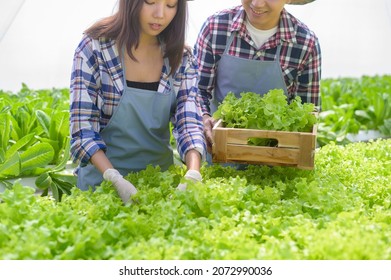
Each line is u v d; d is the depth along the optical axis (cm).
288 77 344
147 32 276
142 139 299
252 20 316
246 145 292
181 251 201
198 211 248
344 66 1137
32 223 221
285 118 299
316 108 351
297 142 287
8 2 634
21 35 958
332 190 277
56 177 356
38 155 351
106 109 293
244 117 302
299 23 338
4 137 384
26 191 243
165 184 266
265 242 223
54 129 403
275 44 335
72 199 250
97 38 286
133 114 294
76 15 930
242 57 341
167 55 293
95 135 280
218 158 297
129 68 292
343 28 1174
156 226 228
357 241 194
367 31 1174
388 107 565
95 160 274
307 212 255
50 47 971
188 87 302
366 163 340
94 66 286
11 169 340
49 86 889
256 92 346
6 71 934
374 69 1123
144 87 295
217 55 345
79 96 280
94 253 209
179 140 293
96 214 239
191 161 282
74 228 221
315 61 341
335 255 193
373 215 257
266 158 292
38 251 199
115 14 285
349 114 536
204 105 346
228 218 227
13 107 443
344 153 361
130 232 225
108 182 264
